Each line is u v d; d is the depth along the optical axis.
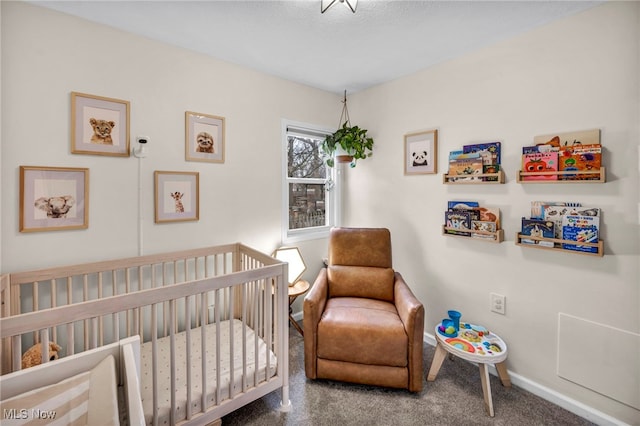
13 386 0.84
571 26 1.67
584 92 1.62
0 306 1.38
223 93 2.28
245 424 1.58
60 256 1.68
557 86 1.72
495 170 1.98
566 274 1.72
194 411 1.39
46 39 1.61
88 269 1.69
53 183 1.65
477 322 2.15
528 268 1.88
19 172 1.55
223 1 1.55
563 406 1.71
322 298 2.09
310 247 2.95
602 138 1.57
